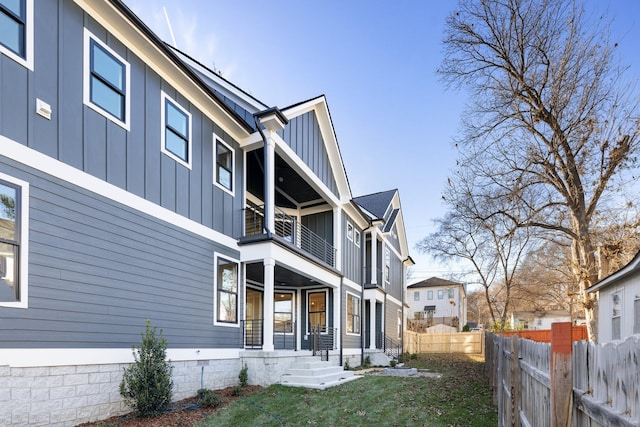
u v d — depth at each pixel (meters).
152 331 6.59
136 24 7.16
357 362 16.17
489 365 10.76
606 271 12.61
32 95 5.62
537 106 13.74
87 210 6.27
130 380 6.21
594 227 13.83
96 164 6.51
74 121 6.20
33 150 5.56
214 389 8.66
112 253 6.63
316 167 13.62
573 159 13.32
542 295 32.12
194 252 8.60
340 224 15.30
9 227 5.20
